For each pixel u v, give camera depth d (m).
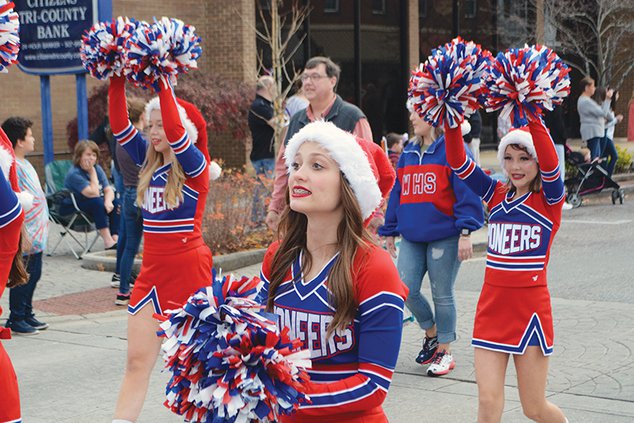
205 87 19.69
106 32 5.30
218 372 2.88
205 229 12.09
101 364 7.66
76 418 6.24
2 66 3.77
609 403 6.24
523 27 26.27
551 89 4.63
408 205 6.93
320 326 3.19
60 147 20.45
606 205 17.97
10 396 3.72
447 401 6.41
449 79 4.41
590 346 7.73
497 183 5.12
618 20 24.77
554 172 4.80
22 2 13.61
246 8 21.52
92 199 12.54
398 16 25.88
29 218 8.51
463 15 28.12
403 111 26.25
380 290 3.14
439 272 6.90
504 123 16.16
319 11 23.86
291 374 2.87
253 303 2.94
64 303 10.02
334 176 3.20
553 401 6.30
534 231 4.91
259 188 12.88
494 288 4.96
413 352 7.79
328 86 7.12
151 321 5.45
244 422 2.84
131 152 5.86
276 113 14.43
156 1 21.20
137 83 5.27
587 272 11.16
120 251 10.70
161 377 7.24
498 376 4.90
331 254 3.25
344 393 3.08
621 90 32.50
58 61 13.53
